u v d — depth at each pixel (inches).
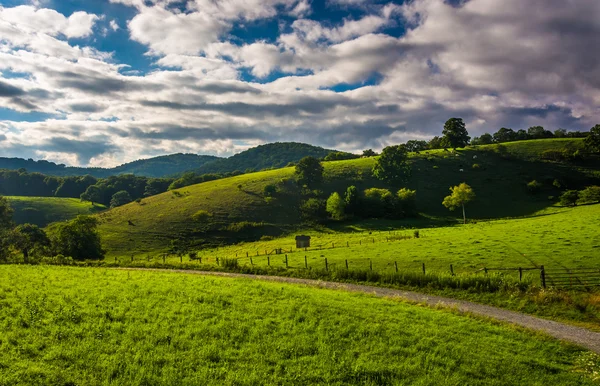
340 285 1429.6
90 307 887.1
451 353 699.4
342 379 590.2
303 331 779.4
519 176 5433.1
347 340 738.2
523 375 631.2
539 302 1097.4
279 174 5994.1
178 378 565.9
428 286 1341.0
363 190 5270.7
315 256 2149.4
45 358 609.9
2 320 782.5
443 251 1921.8
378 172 5551.2
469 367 647.8
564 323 961.5
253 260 2263.8
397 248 2154.3
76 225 3289.9
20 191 7780.5
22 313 821.2
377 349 700.7
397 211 4566.9
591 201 4168.3
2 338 679.1
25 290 1048.2
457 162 6156.5
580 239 1900.8
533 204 4601.4
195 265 1978.3
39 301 919.0
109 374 565.0
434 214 4584.2
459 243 2117.4
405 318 895.1
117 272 1501.0
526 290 1180.5
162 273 1521.9
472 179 5511.8
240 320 831.7
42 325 754.2
